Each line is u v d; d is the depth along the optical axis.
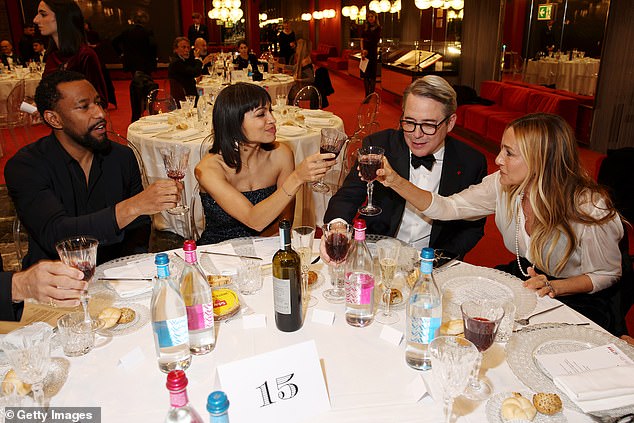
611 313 1.81
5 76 7.87
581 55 7.16
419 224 2.31
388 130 2.36
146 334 1.32
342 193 2.30
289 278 1.27
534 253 1.84
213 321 1.26
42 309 1.47
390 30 14.16
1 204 4.02
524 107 6.85
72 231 1.90
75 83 2.04
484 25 8.74
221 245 1.83
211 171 2.27
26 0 13.34
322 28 19.97
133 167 2.41
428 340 1.17
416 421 1.02
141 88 6.46
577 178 1.76
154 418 1.03
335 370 1.17
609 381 1.08
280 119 4.73
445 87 2.01
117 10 14.48
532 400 1.07
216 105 2.22
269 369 1.06
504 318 1.28
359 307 1.33
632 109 5.95
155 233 3.45
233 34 18.66
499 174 2.02
